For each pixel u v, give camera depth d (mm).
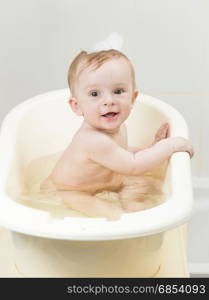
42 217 905
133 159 1142
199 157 1688
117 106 1110
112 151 1144
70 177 1202
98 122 1129
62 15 1522
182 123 1234
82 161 1174
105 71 1093
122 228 875
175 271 1088
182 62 1577
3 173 1070
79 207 1139
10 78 1594
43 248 992
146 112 1344
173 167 1066
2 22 1528
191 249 1646
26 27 1534
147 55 1569
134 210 1115
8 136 1194
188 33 1545
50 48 1558
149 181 1245
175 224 902
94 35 1546
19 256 1048
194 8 1520
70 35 1544
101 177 1196
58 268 1007
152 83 1603
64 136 1397
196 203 1641
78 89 1119
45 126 1366
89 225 881
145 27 1539
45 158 1372
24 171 1287
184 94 1617
